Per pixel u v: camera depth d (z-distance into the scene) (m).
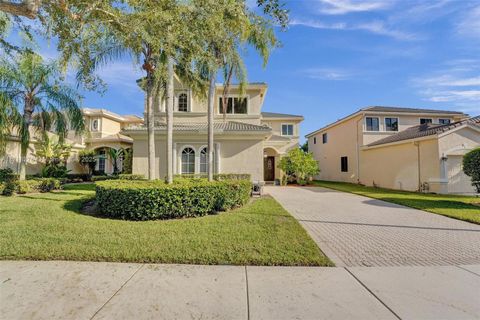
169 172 9.23
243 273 3.94
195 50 7.39
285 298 3.21
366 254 4.85
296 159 21.34
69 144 20.53
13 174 15.50
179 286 3.51
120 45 9.34
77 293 3.29
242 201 9.84
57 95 13.38
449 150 14.99
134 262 4.31
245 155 15.14
